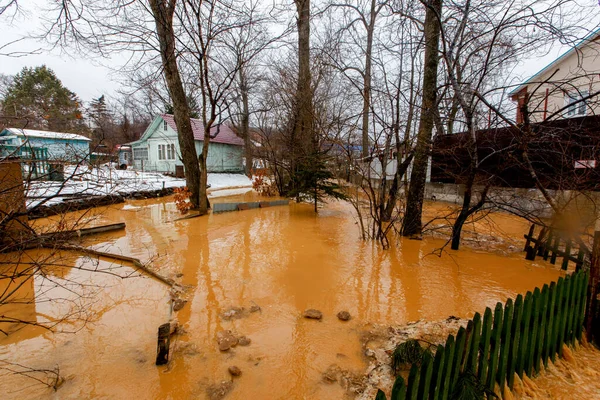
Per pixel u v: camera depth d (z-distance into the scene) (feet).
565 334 9.43
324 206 40.42
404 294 13.52
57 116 34.99
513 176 27.17
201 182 33.12
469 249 20.48
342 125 26.25
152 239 22.93
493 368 7.14
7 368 8.82
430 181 45.60
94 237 23.04
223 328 10.70
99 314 11.98
